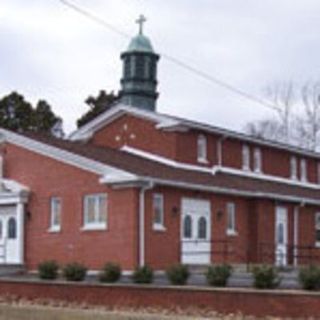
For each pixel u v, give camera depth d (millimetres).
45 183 40406
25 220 40812
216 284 27828
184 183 39344
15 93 73562
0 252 41438
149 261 37625
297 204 48625
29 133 42688
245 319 24484
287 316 24172
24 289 29906
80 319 25391
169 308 26234
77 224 39031
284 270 37688
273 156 52688
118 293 27438
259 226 44844
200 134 46125
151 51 49500
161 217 38688
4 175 41906
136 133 45938
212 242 41844
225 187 42438
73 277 30688
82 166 39125
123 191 37688
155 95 49625
